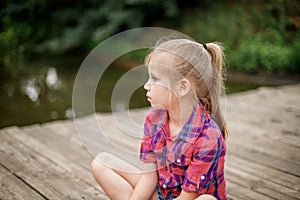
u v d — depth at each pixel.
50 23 7.91
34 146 2.61
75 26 7.95
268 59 5.82
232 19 6.75
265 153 2.45
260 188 2.00
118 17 7.18
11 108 4.57
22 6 7.68
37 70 6.59
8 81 5.91
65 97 5.07
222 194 1.45
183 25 7.08
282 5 6.68
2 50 7.16
